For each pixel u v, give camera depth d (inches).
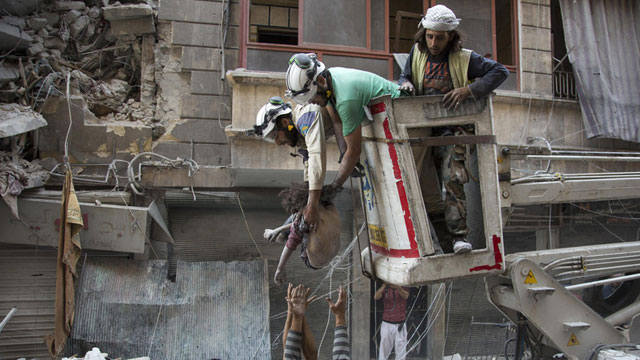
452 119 108.5
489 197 112.0
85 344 224.8
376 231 118.4
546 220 302.5
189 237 270.4
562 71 289.9
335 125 111.4
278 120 118.4
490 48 273.3
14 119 227.5
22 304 241.0
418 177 111.9
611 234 312.8
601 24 287.7
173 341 232.8
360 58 254.1
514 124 270.2
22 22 271.4
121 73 297.1
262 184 271.0
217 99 273.7
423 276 102.8
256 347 236.8
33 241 235.5
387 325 247.1
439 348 270.7
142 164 260.1
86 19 284.2
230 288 248.7
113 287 238.1
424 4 271.0
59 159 260.5
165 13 272.8
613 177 155.7
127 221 237.9
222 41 271.1
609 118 276.2
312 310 267.7
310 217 106.3
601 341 134.1
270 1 354.0
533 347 148.1
